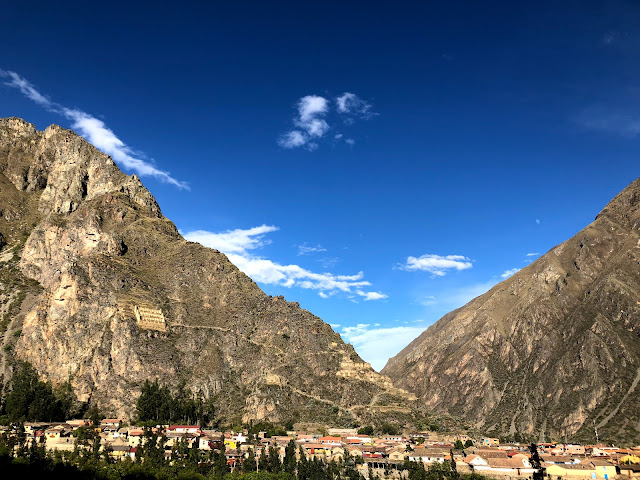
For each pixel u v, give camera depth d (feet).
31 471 574.56
